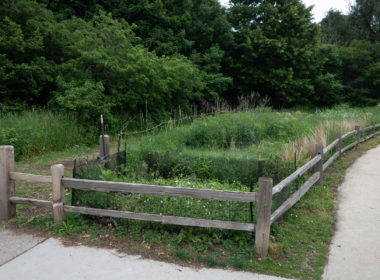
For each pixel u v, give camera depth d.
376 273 3.08
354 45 30.48
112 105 11.33
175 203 3.99
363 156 9.36
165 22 17.95
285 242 3.62
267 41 21.95
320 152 6.13
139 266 3.09
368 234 3.98
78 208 3.88
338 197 5.47
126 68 11.70
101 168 4.88
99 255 3.28
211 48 21.05
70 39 12.31
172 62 14.66
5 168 4.08
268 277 2.95
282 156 6.71
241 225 3.35
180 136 9.05
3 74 10.44
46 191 5.31
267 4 23.05
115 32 12.09
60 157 8.10
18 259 3.19
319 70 26.52
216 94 19.55
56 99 10.35
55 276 2.91
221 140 8.98
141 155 6.48
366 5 34.09
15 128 8.23
